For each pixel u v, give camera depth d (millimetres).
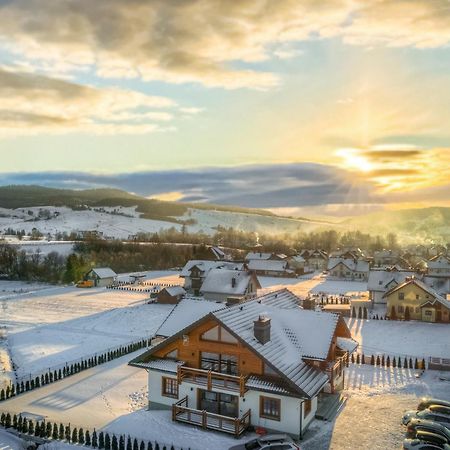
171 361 33062
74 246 159500
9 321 69750
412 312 72375
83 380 40281
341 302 89125
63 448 27984
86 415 32750
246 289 82938
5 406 34531
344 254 166375
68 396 36469
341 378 37188
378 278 85938
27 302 87812
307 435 28953
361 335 62438
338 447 27422
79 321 70500
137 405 34469
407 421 30000
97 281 111250
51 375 40031
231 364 31109
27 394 37000
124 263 149375
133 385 38812
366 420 31109
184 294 90938
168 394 32719
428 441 26984
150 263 154125
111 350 51625
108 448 27750
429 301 71375
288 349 31516
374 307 82562
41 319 71750
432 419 29844
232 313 32188
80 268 118000
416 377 40750
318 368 31375
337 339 38094
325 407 32281
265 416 29375
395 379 40250
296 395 27547
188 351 32375
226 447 27344
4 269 124125
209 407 31203
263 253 157875
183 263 158125
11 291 102188
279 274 142500
